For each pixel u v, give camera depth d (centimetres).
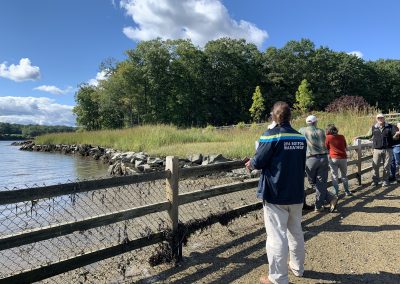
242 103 7594
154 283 432
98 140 3272
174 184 486
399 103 8369
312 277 436
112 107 6656
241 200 893
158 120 6494
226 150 1778
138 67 6731
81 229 399
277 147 390
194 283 429
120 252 433
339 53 8244
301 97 5600
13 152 3878
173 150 1973
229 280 434
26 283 357
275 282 396
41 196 374
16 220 723
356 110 2298
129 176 448
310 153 696
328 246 535
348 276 438
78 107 7731
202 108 6938
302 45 8088
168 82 6800
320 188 704
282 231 397
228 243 559
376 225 625
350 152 1422
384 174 948
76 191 402
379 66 8769
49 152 3734
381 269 456
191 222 511
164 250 487
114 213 429
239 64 7562
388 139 939
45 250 579
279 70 7962
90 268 501
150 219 744
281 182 390
